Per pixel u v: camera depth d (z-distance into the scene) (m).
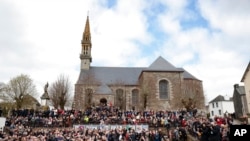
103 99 51.53
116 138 25.61
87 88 53.03
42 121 31.78
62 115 34.19
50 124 31.61
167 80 51.19
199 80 55.78
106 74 59.34
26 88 69.25
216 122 26.92
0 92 66.81
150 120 32.09
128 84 55.88
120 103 54.00
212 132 21.52
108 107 39.75
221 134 21.77
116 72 60.38
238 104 57.72
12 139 23.75
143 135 26.02
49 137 24.67
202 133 22.44
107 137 25.41
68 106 63.31
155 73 51.47
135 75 59.81
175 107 49.50
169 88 50.75
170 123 31.22
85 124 31.41
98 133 26.59
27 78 69.94
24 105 67.88
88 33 64.38
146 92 50.19
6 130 28.84
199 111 51.56
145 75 51.22
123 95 54.94
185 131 26.45
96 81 54.59
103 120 32.31
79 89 52.84
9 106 65.50
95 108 39.03
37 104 68.19
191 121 30.53
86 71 59.69
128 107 53.94
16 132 27.05
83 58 61.00
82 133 26.95
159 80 51.12
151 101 49.75
